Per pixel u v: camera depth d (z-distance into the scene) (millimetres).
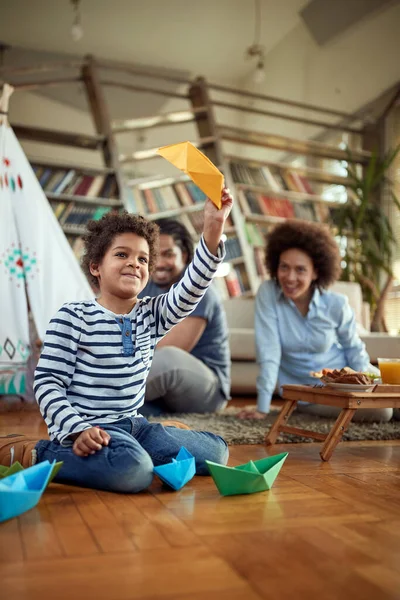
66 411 1163
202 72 7293
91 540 848
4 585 683
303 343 2318
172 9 6031
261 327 2250
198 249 1266
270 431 1808
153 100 7199
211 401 2426
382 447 1784
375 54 5219
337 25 5598
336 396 1616
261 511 1025
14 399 2635
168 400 2369
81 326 1236
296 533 902
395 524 962
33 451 1230
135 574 722
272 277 2340
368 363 2389
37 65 4445
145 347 1296
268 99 5188
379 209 4883
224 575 725
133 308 1312
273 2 5922
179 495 1141
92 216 4379
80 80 4758
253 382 3387
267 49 6895
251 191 4961
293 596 668
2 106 2779
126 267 1264
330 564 771
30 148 7492
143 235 1310
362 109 5438
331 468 1441
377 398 1609
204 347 2432
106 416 1253
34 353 2703
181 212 4625
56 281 2713
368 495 1163
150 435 1319
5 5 5855
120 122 4645
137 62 7047
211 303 2379
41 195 2789
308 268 2227
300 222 2334
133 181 4586
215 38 6602
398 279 4984
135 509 1028
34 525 921
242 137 5121
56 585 685
